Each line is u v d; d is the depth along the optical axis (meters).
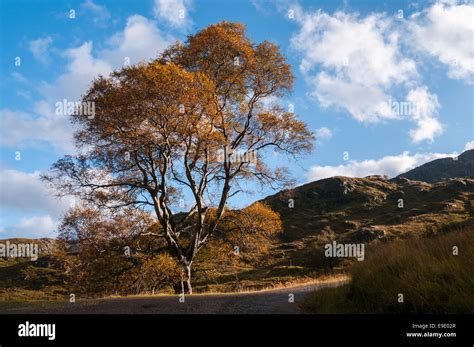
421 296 9.27
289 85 29.59
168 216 29.28
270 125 28.47
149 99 22.56
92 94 24.69
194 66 27.83
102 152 25.33
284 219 111.44
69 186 26.66
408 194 116.94
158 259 27.16
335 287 13.70
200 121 25.30
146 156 27.55
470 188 108.31
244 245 29.94
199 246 29.91
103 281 28.94
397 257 11.56
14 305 14.94
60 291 41.16
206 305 13.48
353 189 124.75
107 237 29.59
